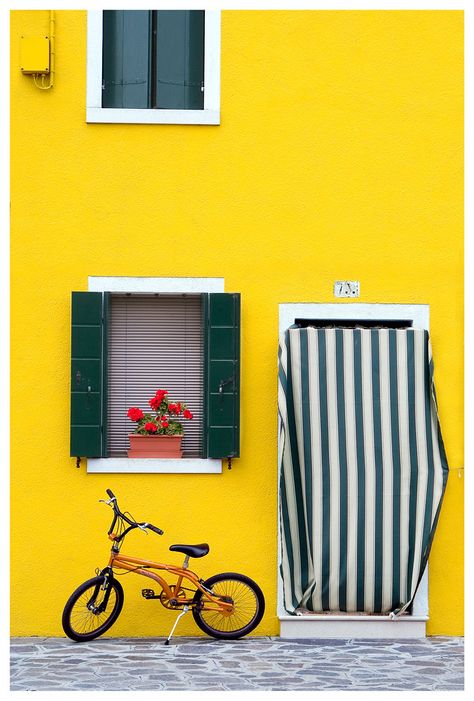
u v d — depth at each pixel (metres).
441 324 9.89
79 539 9.76
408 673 8.38
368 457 9.59
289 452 9.63
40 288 9.81
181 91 9.95
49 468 9.76
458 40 9.91
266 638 9.66
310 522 9.56
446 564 9.83
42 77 9.84
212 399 9.66
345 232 9.87
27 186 9.82
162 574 9.74
